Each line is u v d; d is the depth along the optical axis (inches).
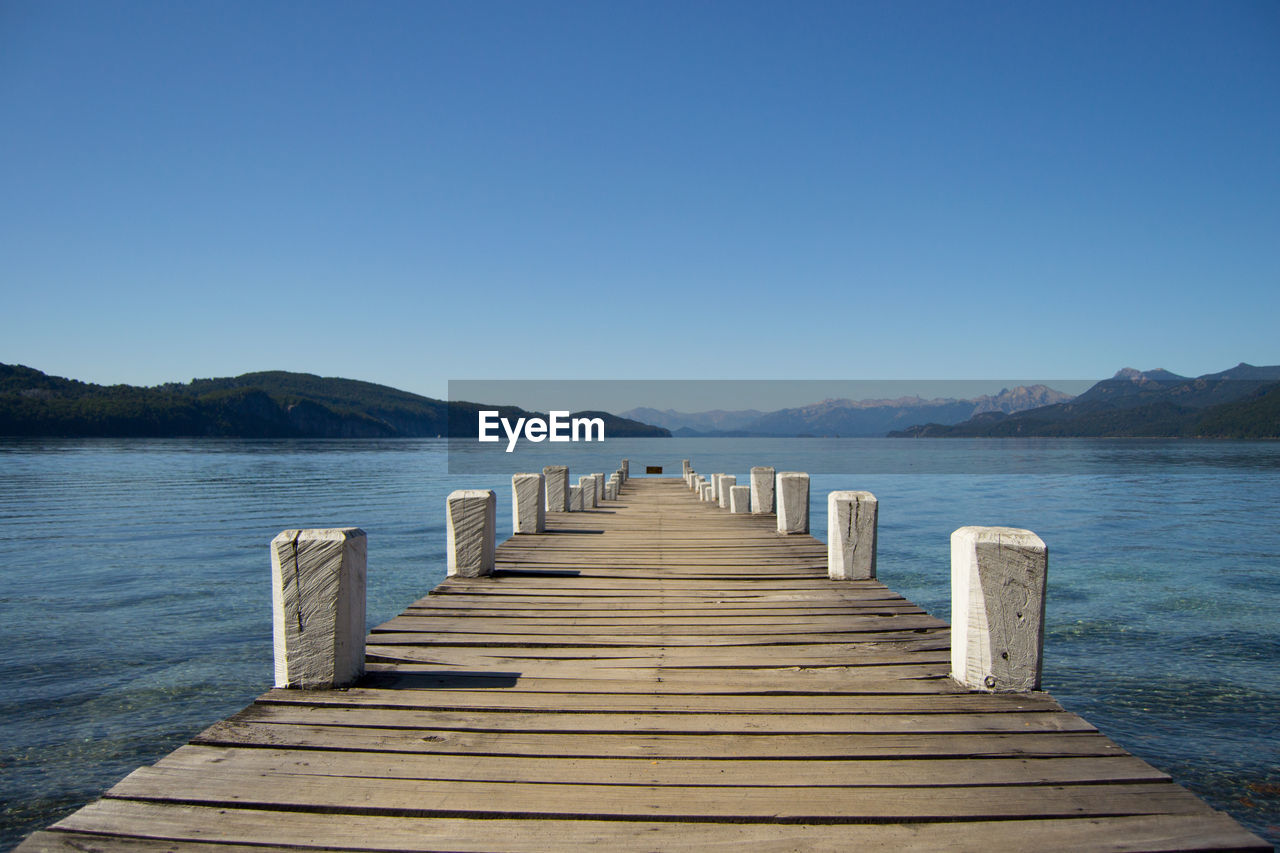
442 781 132.6
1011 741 150.0
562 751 145.9
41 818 216.8
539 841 114.0
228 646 390.3
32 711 298.5
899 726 157.9
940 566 650.8
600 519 598.9
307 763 139.5
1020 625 177.6
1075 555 717.9
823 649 219.8
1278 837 212.8
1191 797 127.6
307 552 179.0
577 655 213.6
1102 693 330.6
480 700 173.8
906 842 114.0
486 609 274.4
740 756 143.6
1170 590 551.8
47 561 658.2
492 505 343.3
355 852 111.1
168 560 664.4
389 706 169.0
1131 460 3233.3
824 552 410.3
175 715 295.1
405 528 908.6
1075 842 114.0
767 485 632.4
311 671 179.2
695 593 303.0
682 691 180.9
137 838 114.3
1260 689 335.0
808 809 123.2
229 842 113.3
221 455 3225.9
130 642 398.0
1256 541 811.4
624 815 121.0
